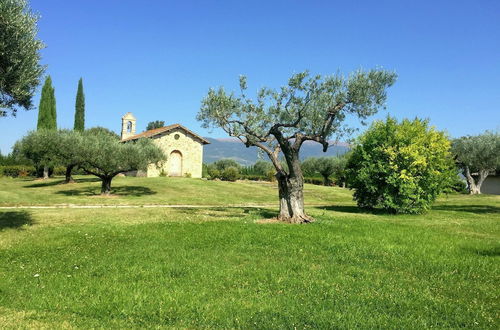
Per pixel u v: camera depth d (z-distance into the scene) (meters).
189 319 5.52
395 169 21.48
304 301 6.26
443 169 22.50
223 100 16.31
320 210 22.48
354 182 23.11
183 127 50.97
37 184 39.69
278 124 16.02
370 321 5.45
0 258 9.23
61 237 11.91
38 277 7.60
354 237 11.97
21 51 11.41
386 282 7.36
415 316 5.74
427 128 23.25
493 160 31.48
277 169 16.66
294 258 9.22
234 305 6.02
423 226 15.88
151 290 6.73
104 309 5.84
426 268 8.48
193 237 11.69
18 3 11.46
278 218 16.52
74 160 29.81
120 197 29.55
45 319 5.45
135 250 9.91
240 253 9.66
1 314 5.64
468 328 5.36
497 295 6.72
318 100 15.70
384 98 15.45
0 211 19.47
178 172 51.06
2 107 11.79
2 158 57.44
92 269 8.18
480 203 31.05
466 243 11.62
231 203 29.52
